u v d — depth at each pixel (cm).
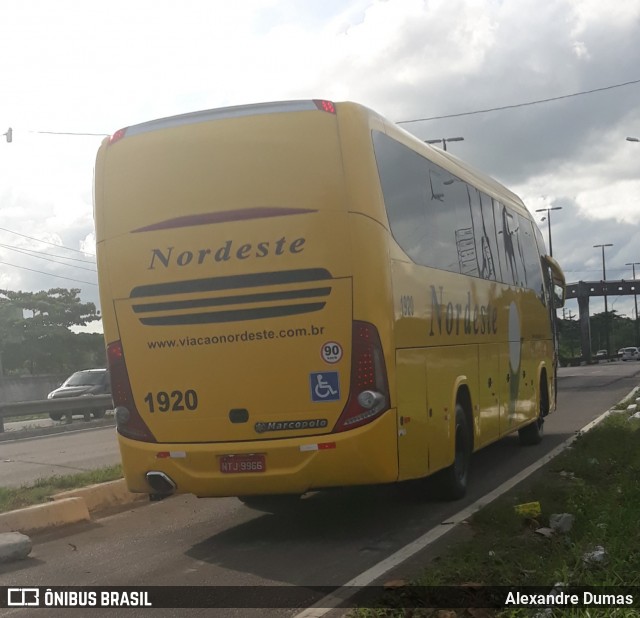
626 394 2533
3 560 761
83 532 891
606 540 682
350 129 759
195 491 777
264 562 727
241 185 764
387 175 796
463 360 989
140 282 787
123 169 802
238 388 760
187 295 772
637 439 1295
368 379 739
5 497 987
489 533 760
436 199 943
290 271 750
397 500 980
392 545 765
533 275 1455
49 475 1300
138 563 746
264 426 756
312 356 747
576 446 1275
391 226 785
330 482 750
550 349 1571
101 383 2906
